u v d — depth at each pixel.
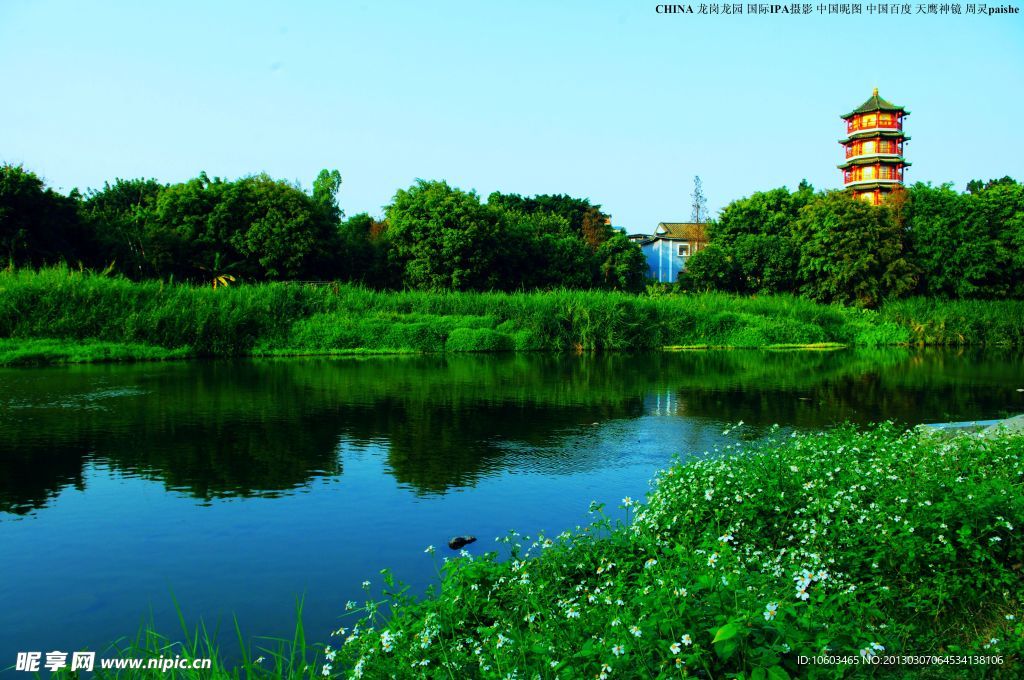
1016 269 36.62
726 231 46.28
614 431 10.66
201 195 36.19
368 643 3.47
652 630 2.90
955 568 4.03
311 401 13.23
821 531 4.52
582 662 2.97
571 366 20.69
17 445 9.30
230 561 5.61
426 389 15.07
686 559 3.63
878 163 51.69
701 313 29.16
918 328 31.22
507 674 2.90
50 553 5.76
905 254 36.41
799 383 16.70
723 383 16.64
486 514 6.75
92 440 9.63
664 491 5.57
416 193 40.50
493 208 40.94
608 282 48.69
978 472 5.24
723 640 2.67
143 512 6.74
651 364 21.56
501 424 11.17
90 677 3.92
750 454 6.62
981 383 16.83
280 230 35.31
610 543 4.87
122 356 20.52
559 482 7.84
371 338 24.55
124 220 35.88
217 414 11.71
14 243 27.34
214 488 7.51
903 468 5.44
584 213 59.44
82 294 21.91
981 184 65.31
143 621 4.65
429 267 38.28
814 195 46.25
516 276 42.75
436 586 5.11
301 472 8.19
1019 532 4.12
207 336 22.38
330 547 5.90
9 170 27.73
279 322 24.09
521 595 3.83
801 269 37.47
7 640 4.41
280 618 4.68
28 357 19.02
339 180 50.22
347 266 38.53
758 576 3.52
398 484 7.73
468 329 25.38
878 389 15.60
